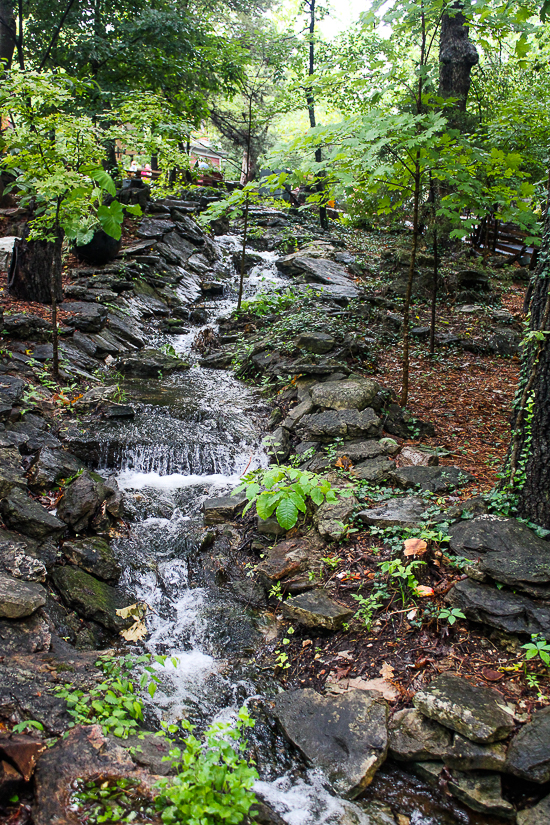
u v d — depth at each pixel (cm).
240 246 1603
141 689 390
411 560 446
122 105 1162
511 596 398
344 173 608
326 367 791
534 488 452
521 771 304
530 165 1216
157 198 1623
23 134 650
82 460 656
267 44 1374
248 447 706
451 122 1258
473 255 1641
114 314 1034
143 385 862
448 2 593
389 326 1091
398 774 332
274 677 413
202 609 484
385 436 681
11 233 1256
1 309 805
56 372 793
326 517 528
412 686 371
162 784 271
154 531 569
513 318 1152
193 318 1168
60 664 365
